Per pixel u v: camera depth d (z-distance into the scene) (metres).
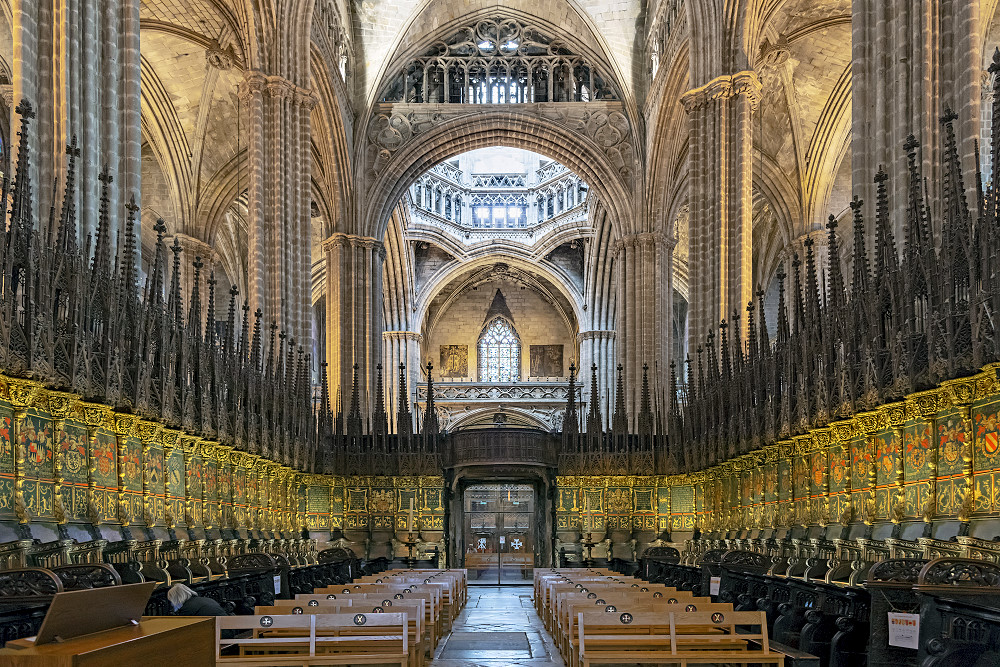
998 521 11.00
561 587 14.51
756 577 14.94
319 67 36.12
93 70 15.62
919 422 13.06
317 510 28.30
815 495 17.19
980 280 11.15
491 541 45.19
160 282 15.67
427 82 45.41
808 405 16.45
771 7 29.19
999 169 10.79
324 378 28.72
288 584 16.66
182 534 16.89
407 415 29.39
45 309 11.92
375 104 44.06
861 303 14.33
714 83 27.77
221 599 13.46
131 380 14.38
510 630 16.86
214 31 34.31
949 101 14.84
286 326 27.30
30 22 14.75
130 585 5.77
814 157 40.97
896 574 9.24
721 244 27.16
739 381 21.33
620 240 44.00
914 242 12.70
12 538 11.05
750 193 27.47
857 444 15.27
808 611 11.75
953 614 7.96
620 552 27.88
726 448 22.14
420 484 28.47
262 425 21.11
